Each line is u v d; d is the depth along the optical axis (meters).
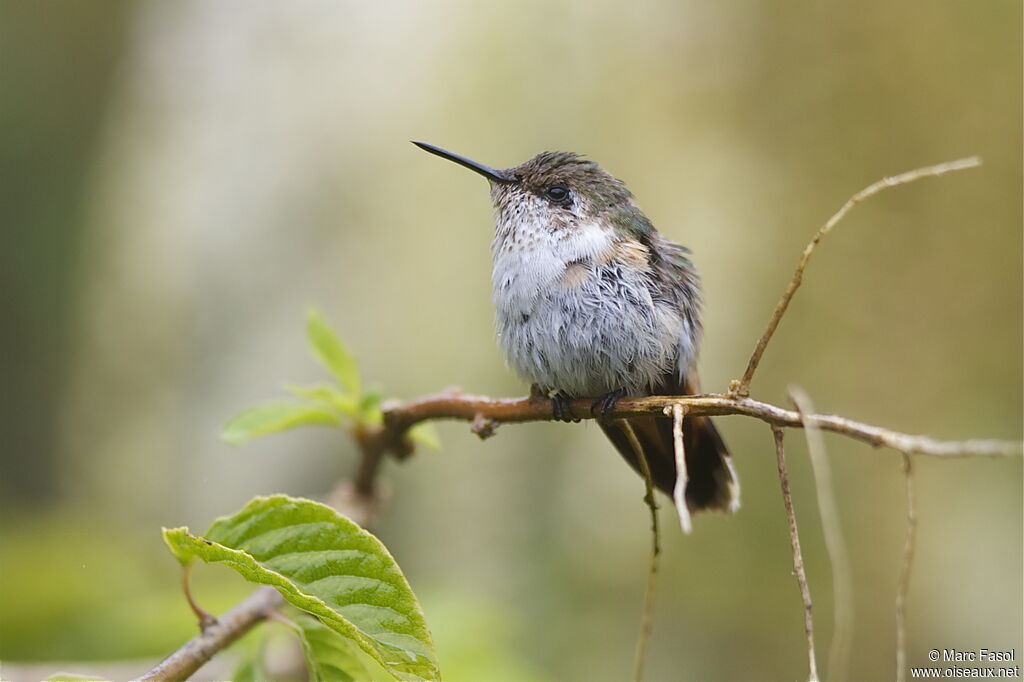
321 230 12.95
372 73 13.39
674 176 12.89
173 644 7.07
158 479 12.56
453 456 12.09
